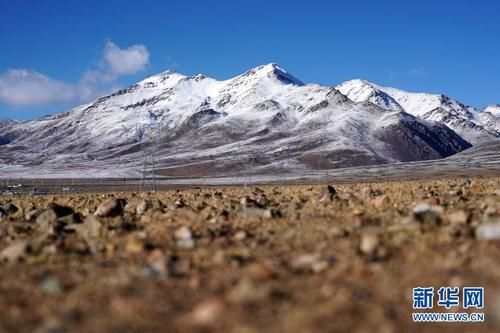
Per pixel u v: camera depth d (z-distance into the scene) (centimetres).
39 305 894
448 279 937
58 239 1446
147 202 2306
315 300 857
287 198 2433
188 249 1277
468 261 1012
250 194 2836
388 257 1080
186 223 1655
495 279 924
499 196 1989
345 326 760
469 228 1237
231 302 858
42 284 991
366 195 2239
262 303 851
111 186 13312
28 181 18900
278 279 981
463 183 3234
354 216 1605
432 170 16525
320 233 1367
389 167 19162
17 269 1152
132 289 952
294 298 873
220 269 1071
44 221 1791
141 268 1069
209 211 1862
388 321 778
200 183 15138
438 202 1778
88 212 2153
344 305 813
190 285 960
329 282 946
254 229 1507
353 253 1102
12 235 1596
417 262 1039
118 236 1485
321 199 2100
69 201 2953
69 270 1123
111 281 1002
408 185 3098
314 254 1107
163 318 810
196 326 777
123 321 803
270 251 1214
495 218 1371
